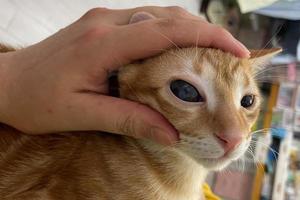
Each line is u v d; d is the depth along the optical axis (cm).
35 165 25
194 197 28
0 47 30
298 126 93
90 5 53
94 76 21
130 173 25
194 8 82
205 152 22
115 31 21
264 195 85
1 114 23
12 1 42
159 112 23
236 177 85
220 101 23
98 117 21
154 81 23
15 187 24
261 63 29
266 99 95
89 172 23
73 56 21
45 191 24
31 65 22
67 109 21
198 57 23
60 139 25
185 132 23
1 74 22
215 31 22
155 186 26
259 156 82
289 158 92
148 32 21
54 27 47
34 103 21
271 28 85
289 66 87
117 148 25
